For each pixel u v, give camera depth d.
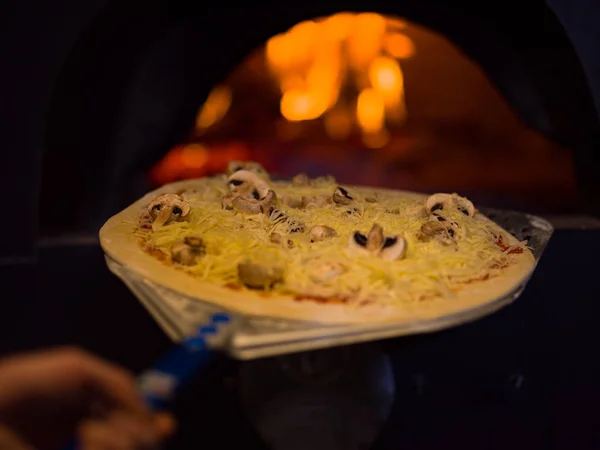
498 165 2.12
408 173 2.10
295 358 0.93
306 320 0.80
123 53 1.49
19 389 0.54
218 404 1.35
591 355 1.47
